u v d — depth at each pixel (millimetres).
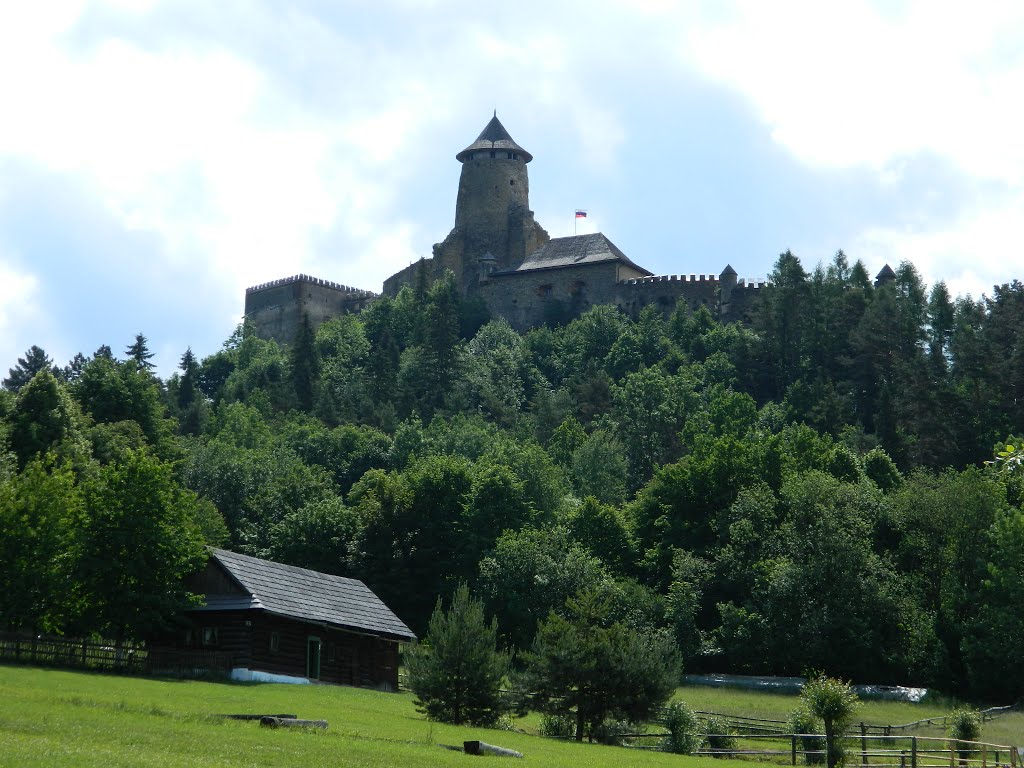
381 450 138875
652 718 51875
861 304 176750
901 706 74125
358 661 66312
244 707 46188
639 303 197250
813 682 48312
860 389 162375
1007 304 169875
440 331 176750
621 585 89562
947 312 189625
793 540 87438
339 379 182250
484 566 89438
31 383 93812
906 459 136750
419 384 175250
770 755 49656
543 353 189875
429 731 43938
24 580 59156
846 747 49469
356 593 68812
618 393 163875
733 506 93562
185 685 52625
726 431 138000
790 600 83688
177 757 31516
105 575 59156
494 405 168750
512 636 85938
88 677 51219
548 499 110500
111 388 115812
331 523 101000
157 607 59219
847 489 92625
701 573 90938
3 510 59875
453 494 101000
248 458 123875
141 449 61656
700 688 76875
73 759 29641
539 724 55625
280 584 63719
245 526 111625
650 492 103125
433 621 53500
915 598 88062
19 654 54062
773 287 178750
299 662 62281
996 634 81188
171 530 60094
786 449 109188
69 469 65875
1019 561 82750
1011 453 27031
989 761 49188
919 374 147000
